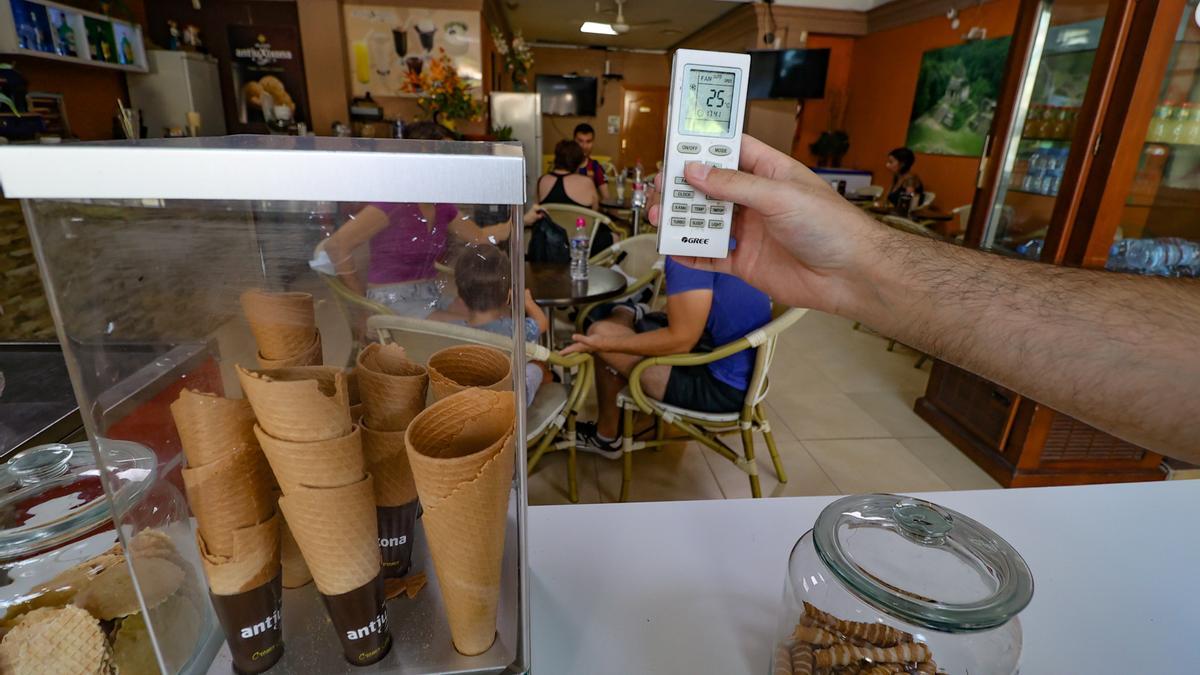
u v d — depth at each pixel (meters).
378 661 0.42
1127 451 2.16
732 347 1.67
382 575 0.41
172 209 0.32
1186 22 1.75
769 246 0.68
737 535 0.69
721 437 2.45
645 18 7.29
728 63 0.60
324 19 5.25
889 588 0.40
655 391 1.89
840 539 0.44
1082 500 0.77
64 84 3.80
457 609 0.41
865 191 5.74
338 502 0.36
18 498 0.43
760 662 0.53
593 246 3.53
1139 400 0.49
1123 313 0.50
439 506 0.36
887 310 0.61
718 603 0.60
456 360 0.41
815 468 2.29
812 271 0.65
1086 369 0.50
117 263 0.33
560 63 9.76
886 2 5.96
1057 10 2.17
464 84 5.39
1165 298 0.51
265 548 0.38
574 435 1.94
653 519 0.71
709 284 1.67
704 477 2.19
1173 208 2.12
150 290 0.34
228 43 5.30
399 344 0.40
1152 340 0.48
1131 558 0.67
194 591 0.41
